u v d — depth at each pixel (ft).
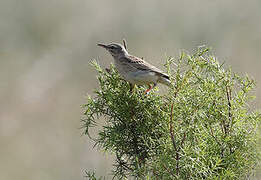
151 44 68.28
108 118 15.57
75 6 81.61
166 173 13.47
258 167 14.48
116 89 16.02
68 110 56.75
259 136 14.55
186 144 13.92
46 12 79.51
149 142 14.67
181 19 73.31
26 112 56.80
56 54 70.08
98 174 41.19
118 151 15.33
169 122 14.26
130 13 76.33
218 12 73.82
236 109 14.56
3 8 78.95
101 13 78.13
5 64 67.87
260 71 58.23
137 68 24.02
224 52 63.67
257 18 72.18
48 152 50.62
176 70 14.64
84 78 63.16
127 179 14.99
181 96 14.28
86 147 48.55
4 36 75.41
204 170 13.43
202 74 15.03
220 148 14.35
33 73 64.75
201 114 14.28
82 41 72.38
